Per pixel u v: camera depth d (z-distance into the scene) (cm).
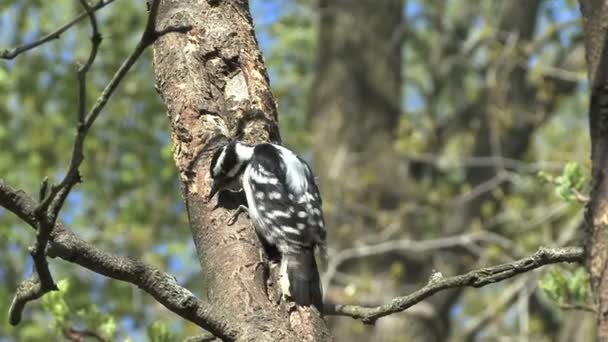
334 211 1784
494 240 1627
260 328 552
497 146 1734
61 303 738
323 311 598
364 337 1725
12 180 1606
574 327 1772
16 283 1645
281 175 668
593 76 512
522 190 1736
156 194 1744
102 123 1709
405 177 1867
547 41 1739
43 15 1745
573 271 834
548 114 1862
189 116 666
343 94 1912
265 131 695
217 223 621
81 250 532
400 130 1739
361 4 1966
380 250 1531
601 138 501
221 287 584
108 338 739
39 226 513
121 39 1734
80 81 478
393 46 1959
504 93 1767
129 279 536
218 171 642
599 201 489
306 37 2050
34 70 1681
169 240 1738
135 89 1728
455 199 1702
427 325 1755
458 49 2000
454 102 1983
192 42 686
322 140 1900
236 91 689
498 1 2031
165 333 732
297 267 618
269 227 649
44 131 1656
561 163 1673
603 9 516
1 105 1672
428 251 1800
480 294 1850
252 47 705
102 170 1709
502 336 1662
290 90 2095
